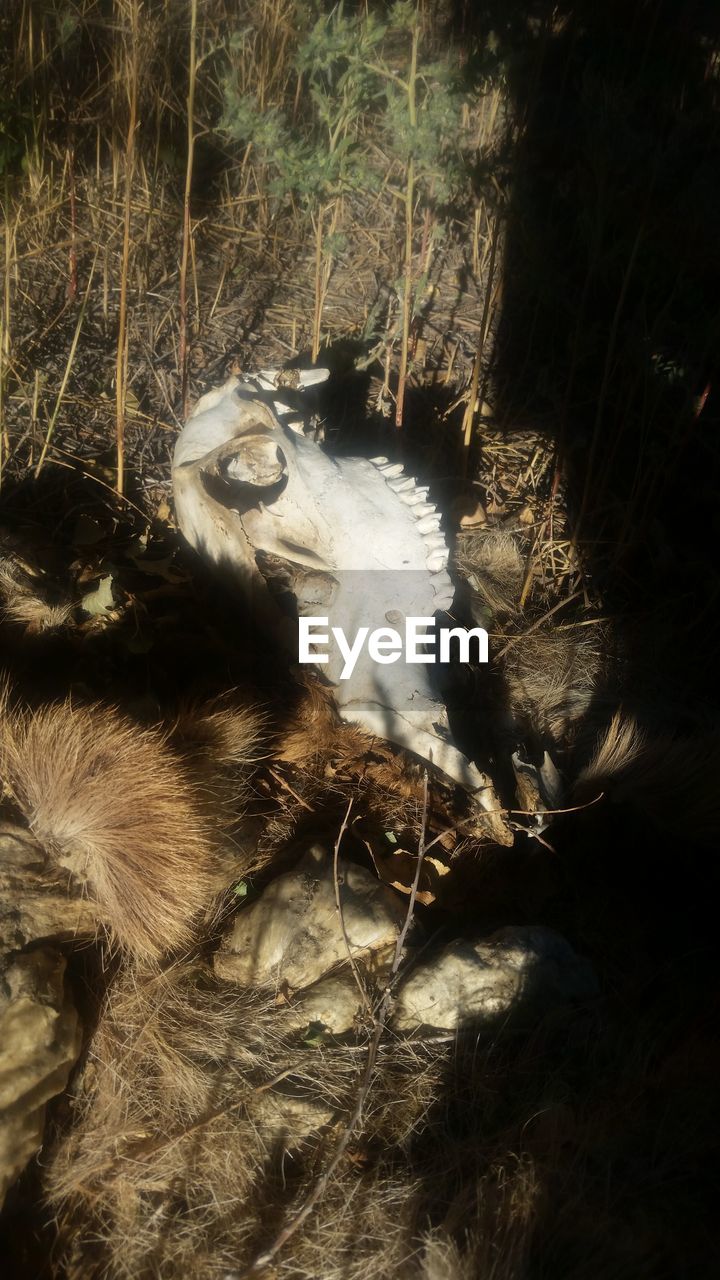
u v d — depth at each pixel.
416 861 0.57
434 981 0.49
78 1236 0.42
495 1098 0.47
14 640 0.61
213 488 0.64
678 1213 0.44
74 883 0.49
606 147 0.84
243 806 0.57
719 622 0.76
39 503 0.73
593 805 0.60
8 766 0.51
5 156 0.74
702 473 0.87
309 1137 0.45
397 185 1.08
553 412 0.90
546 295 0.91
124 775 0.50
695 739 0.66
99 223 0.96
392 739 0.59
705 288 0.98
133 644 0.62
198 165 1.05
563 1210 0.42
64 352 0.85
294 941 0.51
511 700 0.69
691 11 1.25
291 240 1.04
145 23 0.96
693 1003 0.53
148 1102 0.45
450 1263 0.39
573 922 0.57
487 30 0.95
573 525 0.82
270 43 1.01
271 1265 0.40
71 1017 0.45
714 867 0.59
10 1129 0.41
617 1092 0.47
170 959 0.50
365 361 0.84
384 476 0.67
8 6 0.93
